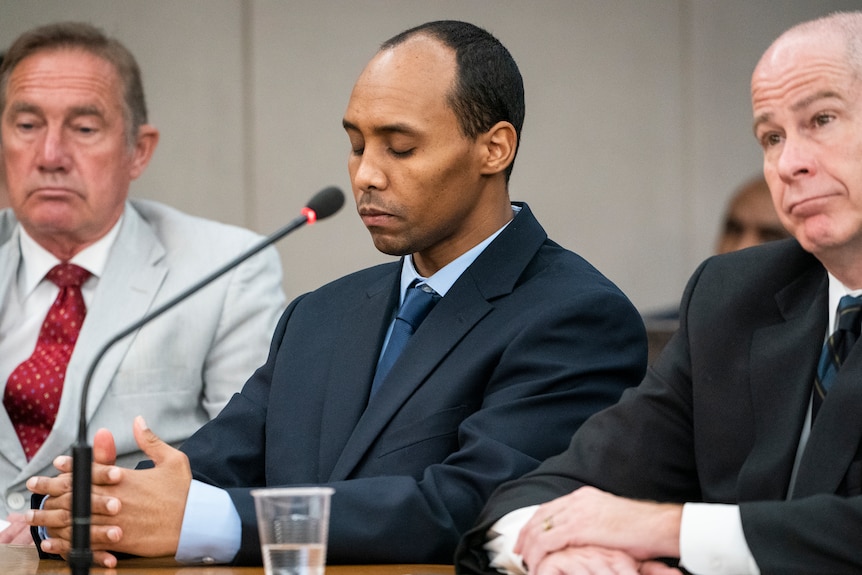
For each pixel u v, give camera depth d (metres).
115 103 10.18
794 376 6.12
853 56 5.73
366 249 15.61
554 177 15.87
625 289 15.86
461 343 7.39
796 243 6.45
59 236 10.12
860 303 6.02
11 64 10.16
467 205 7.57
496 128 7.58
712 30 15.95
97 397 9.75
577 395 7.12
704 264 6.70
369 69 7.50
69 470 6.80
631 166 15.91
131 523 6.56
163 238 10.55
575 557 5.76
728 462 6.22
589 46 15.94
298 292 15.52
